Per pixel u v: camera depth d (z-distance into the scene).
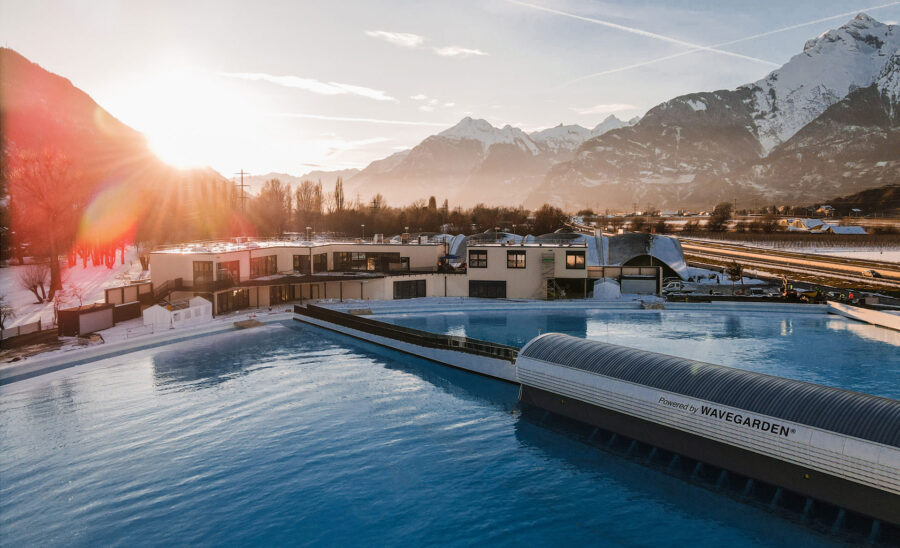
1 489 27.97
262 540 23.61
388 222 187.00
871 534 23.11
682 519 25.09
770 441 25.58
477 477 29.19
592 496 27.22
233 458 31.41
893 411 23.64
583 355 35.62
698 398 28.69
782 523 24.52
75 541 23.61
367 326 59.44
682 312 75.19
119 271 113.50
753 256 151.50
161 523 24.89
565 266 82.38
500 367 44.66
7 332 53.72
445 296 86.44
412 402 40.41
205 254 69.69
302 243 91.81
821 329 64.19
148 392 42.53
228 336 62.12
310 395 41.88
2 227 120.44
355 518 25.31
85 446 32.94
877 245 194.38
